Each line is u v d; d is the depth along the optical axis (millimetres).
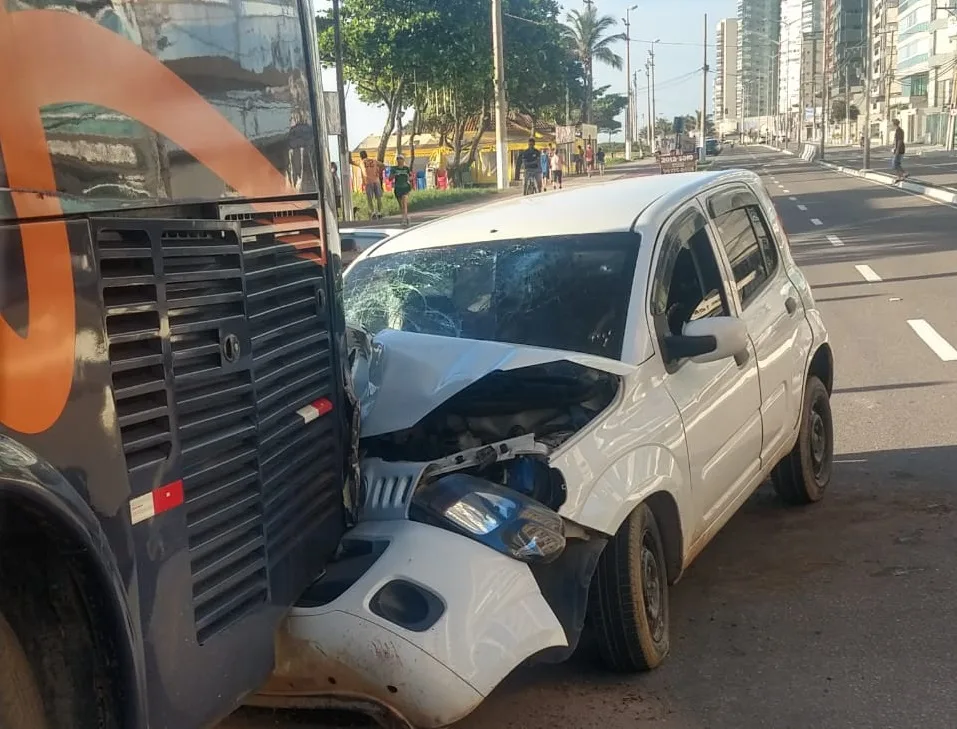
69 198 2107
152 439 2303
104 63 2244
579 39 88750
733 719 3666
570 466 3662
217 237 2617
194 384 2463
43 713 2070
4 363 1905
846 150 94375
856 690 3840
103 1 2248
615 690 3908
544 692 3908
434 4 43062
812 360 5977
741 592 4828
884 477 6441
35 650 2092
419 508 3385
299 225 3111
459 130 54938
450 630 2994
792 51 136375
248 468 2674
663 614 4148
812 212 27188
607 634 3895
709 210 5238
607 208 5027
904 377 9094
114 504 2162
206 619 2482
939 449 6930
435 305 4914
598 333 4355
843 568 5027
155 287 2352
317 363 3184
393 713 2959
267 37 2965
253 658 2682
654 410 4129
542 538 3322
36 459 1955
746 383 4957
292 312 3023
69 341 2070
